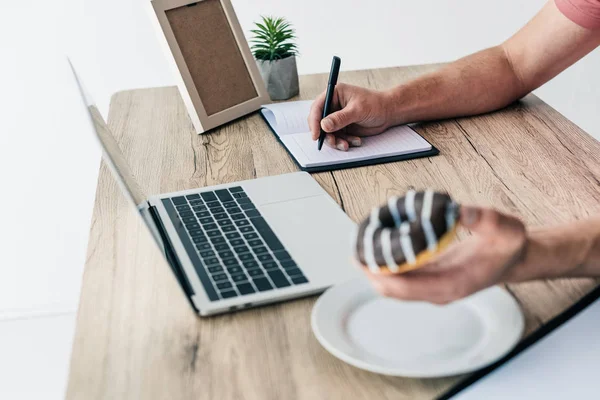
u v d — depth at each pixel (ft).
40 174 7.43
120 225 3.14
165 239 2.95
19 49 7.10
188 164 3.79
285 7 7.44
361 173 3.60
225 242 2.88
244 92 4.46
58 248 7.63
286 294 2.52
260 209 3.17
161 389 2.16
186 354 2.31
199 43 4.28
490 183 3.43
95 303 2.60
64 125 7.32
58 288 7.72
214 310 2.46
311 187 3.40
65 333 7.34
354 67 7.78
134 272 2.77
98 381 2.21
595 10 4.11
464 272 2.08
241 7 7.41
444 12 7.56
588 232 2.47
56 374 6.75
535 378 2.26
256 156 3.86
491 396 2.19
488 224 2.04
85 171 7.46
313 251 2.79
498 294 2.43
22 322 7.55
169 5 4.15
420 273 2.08
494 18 7.62
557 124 4.15
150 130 4.28
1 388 6.61
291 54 4.65
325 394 2.10
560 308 2.42
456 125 4.18
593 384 2.20
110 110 4.61
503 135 4.01
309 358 2.26
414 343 2.25
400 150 3.79
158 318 2.50
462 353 2.19
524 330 2.32
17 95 7.23
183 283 2.62
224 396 2.12
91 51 7.29
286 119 4.13
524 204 3.21
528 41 4.37
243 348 2.32
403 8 7.52
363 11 7.50
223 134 4.20
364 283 2.53
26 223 7.57
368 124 4.00
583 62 7.66
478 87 4.28
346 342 2.25
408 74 5.07
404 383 2.13
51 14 7.06
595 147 3.82
